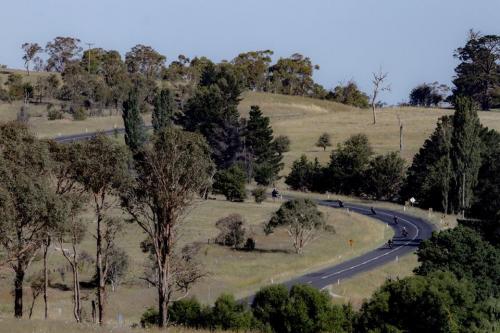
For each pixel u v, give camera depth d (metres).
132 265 115.12
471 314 82.88
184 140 80.25
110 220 85.75
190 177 79.88
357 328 79.25
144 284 110.94
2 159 68.00
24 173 69.94
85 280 110.00
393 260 132.25
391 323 79.62
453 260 107.94
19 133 75.38
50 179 77.62
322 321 75.38
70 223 75.81
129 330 56.44
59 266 112.50
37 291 96.06
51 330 50.84
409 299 80.88
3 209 65.25
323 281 115.06
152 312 81.00
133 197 81.06
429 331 80.38
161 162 78.31
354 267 126.31
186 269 90.25
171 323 75.94
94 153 80.12
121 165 80.81
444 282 84.75
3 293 99.38
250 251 138.00
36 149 74.31
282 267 125.38
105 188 82.12
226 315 75.06
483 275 107.00
